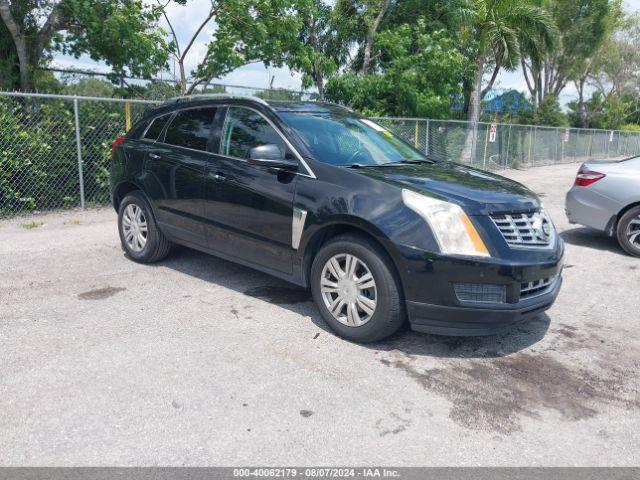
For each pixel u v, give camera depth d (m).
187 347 4.04
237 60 12.72
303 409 3.28
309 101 5.46
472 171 4.96
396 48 18.08
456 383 3.67
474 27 21.44
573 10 33.78
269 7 13.00
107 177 9.84
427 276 3.75
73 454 2.80
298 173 4.44
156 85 13.12
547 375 3.83
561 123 34.12
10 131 8.64
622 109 44.28
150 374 3.63
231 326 4.45
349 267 4.11
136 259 6.09
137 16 11.75
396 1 19.94
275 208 4.53
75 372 3.62
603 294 5.73
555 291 4.21
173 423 3.09
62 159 9.30
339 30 19.58
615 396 3.58
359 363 3.89
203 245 5.30
